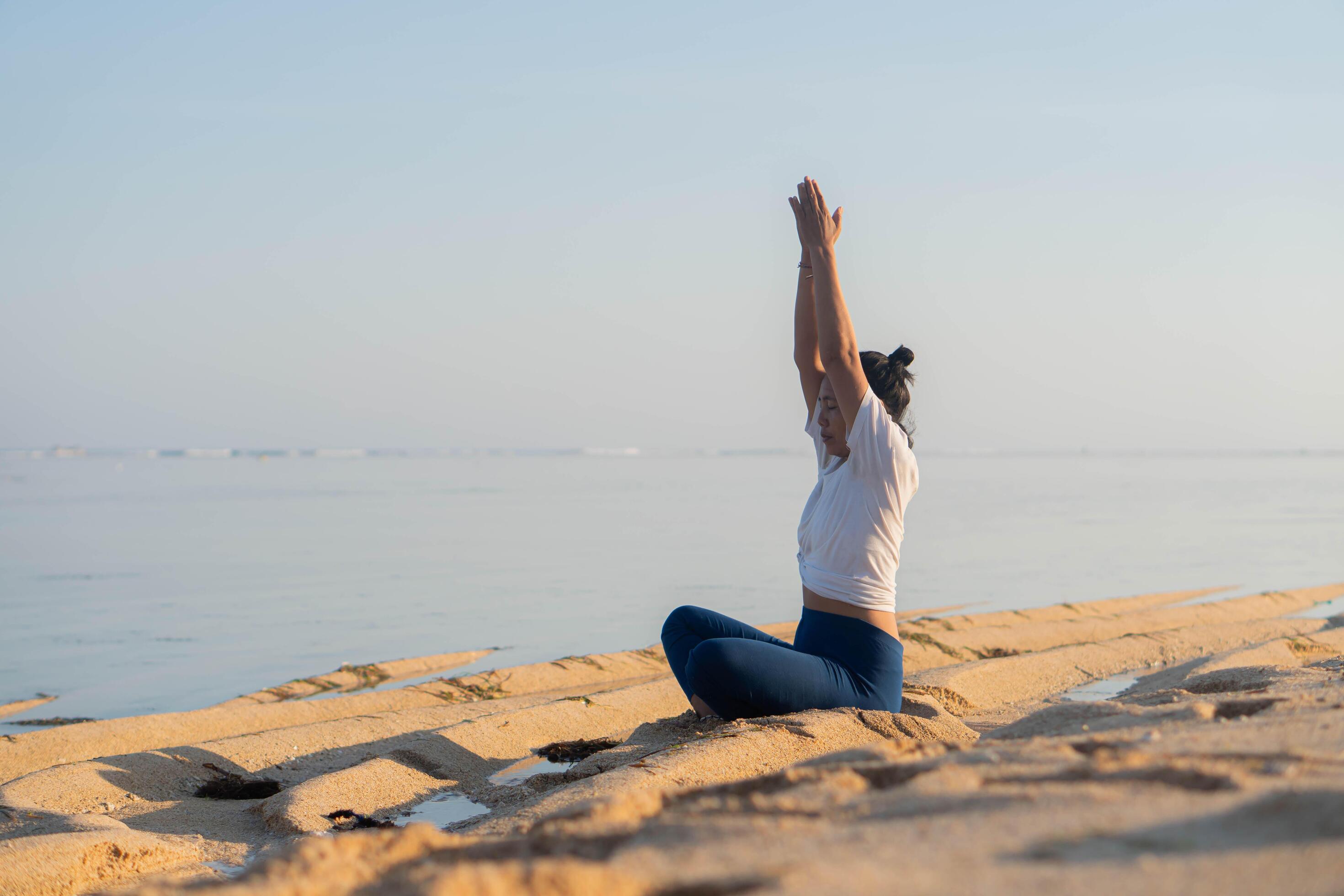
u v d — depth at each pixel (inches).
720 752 136.5
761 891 55.3
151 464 5841.5
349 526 1158.3
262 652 408.8
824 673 152.8
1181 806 66.2
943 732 149.8
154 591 602.5
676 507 1534.2
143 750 237.5
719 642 149.5
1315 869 52.5
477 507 1565.0
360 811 158.2
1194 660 284.5
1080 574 660.1
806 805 76.5
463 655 397.1
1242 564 730.8
